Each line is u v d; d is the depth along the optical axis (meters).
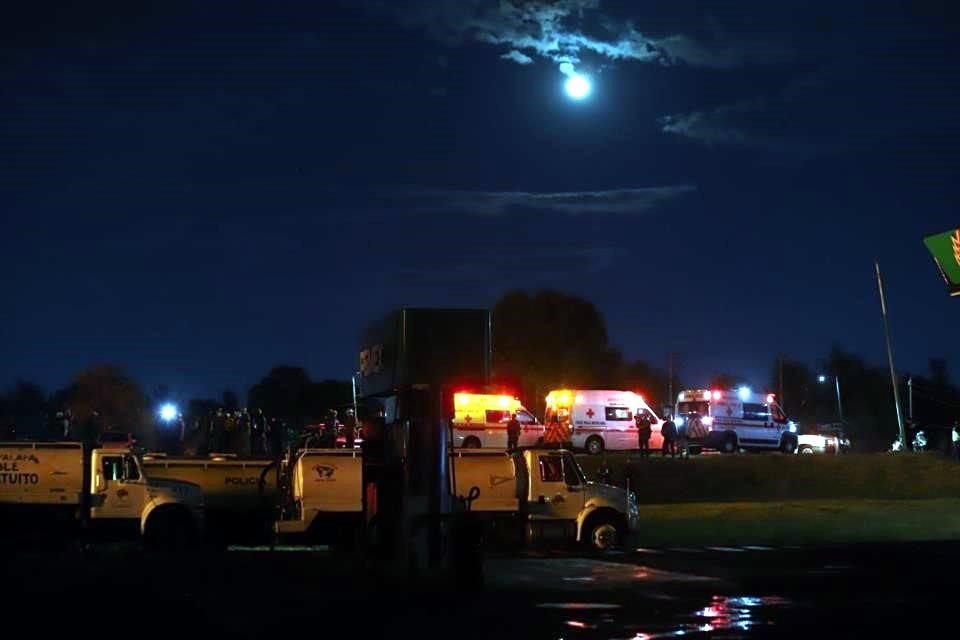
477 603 17.25
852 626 15.04
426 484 18.84
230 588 18.61
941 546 27.62
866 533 31.11
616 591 18.89
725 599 17.80
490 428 41.69
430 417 18.89
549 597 18.03
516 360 76.69
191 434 43.88
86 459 26.59
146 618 15.39
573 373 76.69
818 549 26.98
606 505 26.98
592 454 45.22
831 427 72.94
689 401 49.69
